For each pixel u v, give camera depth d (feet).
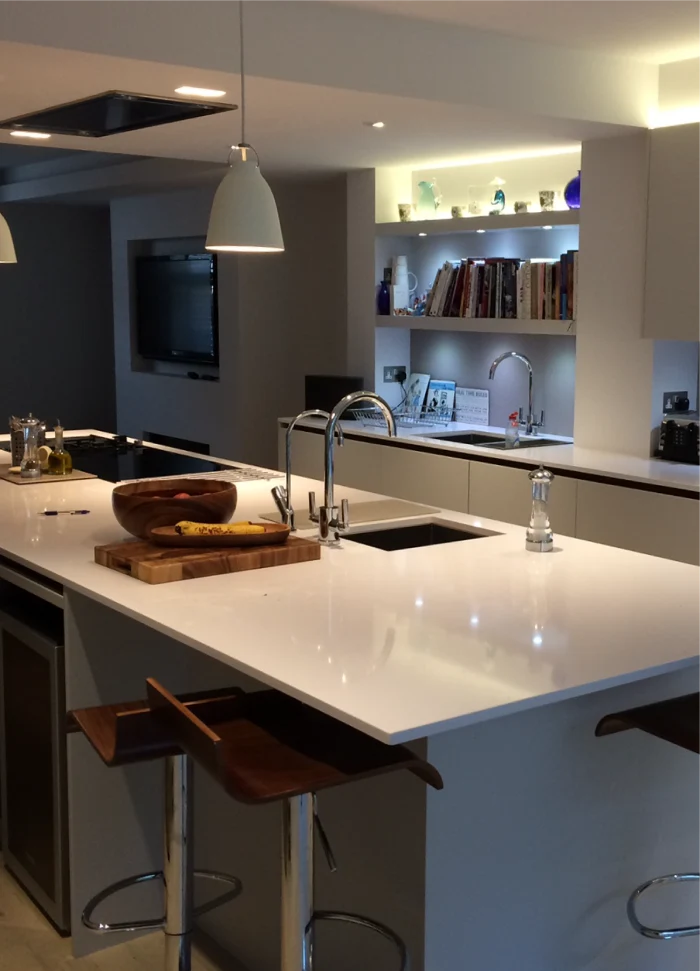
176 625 7.69
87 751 9.22
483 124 15.35
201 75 12.14
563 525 15.97
